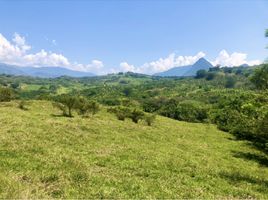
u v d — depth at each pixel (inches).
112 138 1499.8
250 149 1998.0
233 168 1283.2
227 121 3034.0
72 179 730.8
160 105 5226.4
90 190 669.3
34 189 612.4
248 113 1513.3
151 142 1622.8
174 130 2413.9
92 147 1193.4
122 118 2568.9
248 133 2284.7
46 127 1457.9
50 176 721.0
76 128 1569.9
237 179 1047.0
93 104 2484.0
